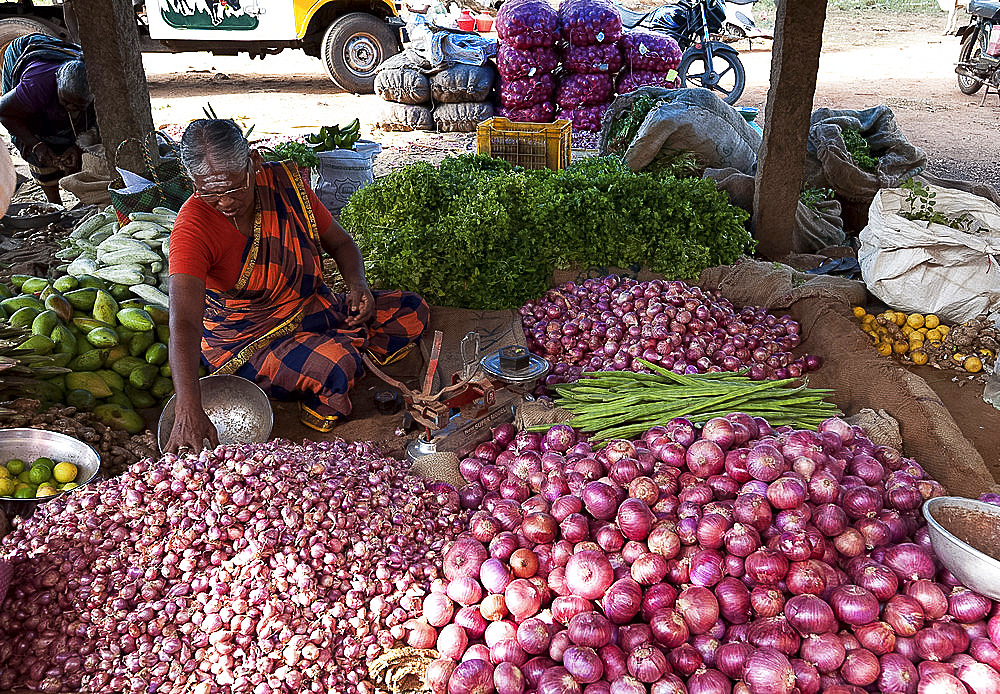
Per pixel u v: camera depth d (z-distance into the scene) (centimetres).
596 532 239
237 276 322
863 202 572
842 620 210
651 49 938
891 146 593
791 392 316
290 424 356
